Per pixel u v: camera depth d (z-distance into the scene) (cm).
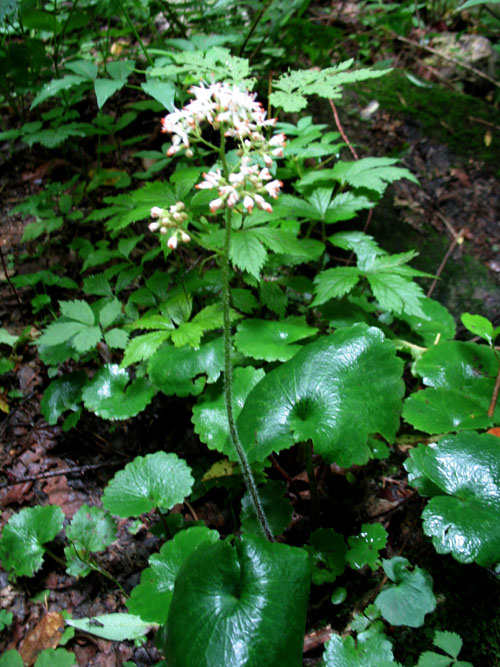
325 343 43
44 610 44
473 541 37
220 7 76
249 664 31
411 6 98
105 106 82
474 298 64
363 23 95
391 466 52
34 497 51
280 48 79
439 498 39
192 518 50
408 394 58
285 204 55
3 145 79
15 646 43
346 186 68
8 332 62
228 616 32
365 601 43
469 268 66
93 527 46
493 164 71
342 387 41
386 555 46
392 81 80
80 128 68
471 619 41
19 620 44
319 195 55
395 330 60
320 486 51
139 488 44
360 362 42
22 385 59
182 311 49
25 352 61
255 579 34
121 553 48
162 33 86
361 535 44
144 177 67
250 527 44
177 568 40
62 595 45
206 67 48
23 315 64
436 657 37
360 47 92
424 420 44
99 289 57
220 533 49
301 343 52
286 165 62
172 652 33
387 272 50
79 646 43
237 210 33
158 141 79
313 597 44
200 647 32
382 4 98
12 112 82
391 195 71
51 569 47
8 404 57
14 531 45
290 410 41
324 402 40
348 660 37
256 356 45
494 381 48
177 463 45
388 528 48
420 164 72
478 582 43
